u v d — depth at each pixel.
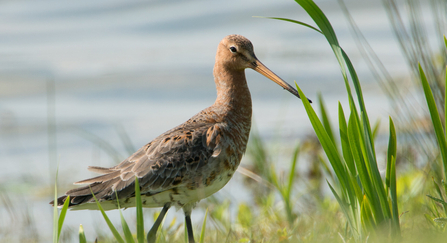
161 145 9.25
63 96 24.48
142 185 8.99
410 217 8.78
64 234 11.84
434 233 7.09
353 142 7.24
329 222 9.30
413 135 11.56
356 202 7.55
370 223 7.25
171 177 9.09
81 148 19.16
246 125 10.19
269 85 24.64
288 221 10.81
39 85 25.53
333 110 20.98
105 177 9.19
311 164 14.49
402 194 10.37
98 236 11.35
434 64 9.76
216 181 9.43
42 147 19.50
